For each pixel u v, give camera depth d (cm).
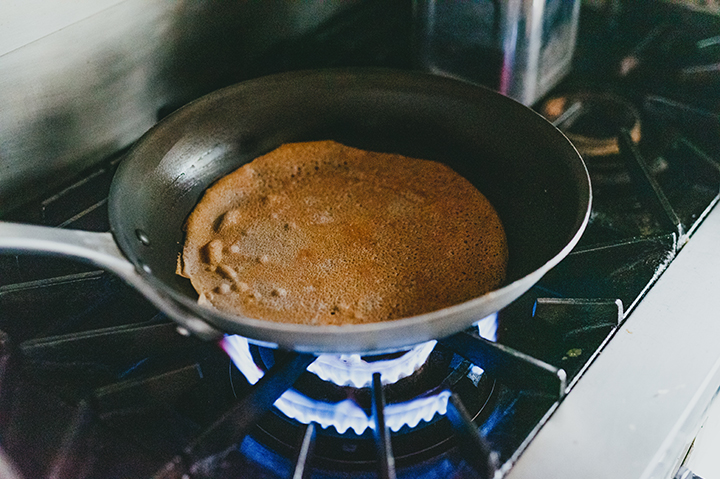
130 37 66
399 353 56
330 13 82
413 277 60
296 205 65
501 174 63
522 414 50
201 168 64
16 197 65
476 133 64
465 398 52
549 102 74
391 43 80
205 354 55
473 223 63
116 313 58
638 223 63
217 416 48
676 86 76
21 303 58
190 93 73
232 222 63
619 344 54
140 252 54
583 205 54
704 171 66
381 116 67
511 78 72
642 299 56
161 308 49
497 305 49
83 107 66
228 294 58
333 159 68
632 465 48
